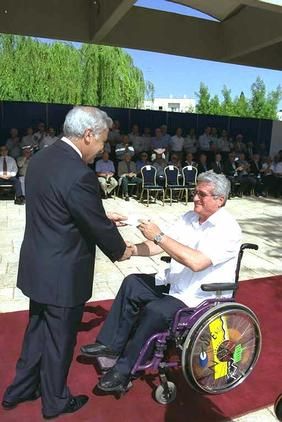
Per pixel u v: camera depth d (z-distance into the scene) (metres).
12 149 10.12
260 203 10.17
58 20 9.79
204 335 2.36
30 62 15.80
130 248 2.65
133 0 7.43
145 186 9.55
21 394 2.39
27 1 9.45
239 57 12.34
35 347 2.32
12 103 11.40
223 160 12.16
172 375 2.86
